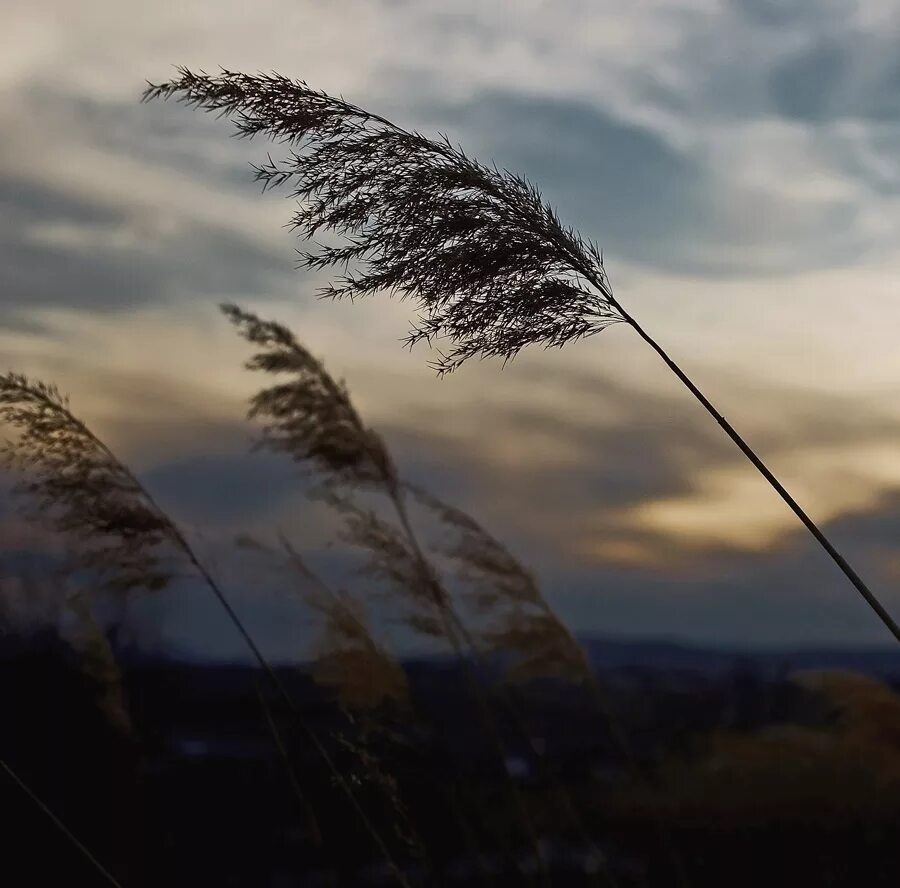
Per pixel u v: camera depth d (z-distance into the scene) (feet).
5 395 6.59
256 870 6.48
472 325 6.52
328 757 6.60
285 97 6.48
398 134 6.50
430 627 6.56
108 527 6.57
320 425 6.30
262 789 6.71
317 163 6.52
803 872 6.63
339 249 6.58
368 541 6.50
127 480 6.63
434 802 6.56
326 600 6.56
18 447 6.60
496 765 6.61
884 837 6.61
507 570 6.68
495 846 6.49
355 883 6.45
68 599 6.91
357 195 6.53
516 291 6.42
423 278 6.51
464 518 6.68
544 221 6.45
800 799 5.90
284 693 6.69
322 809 6.63
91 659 7.15
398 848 6.50
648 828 6.46
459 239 6.42
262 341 6.29
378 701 6.57
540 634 6.66
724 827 6.39
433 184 6.43
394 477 6.47
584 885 6.33
